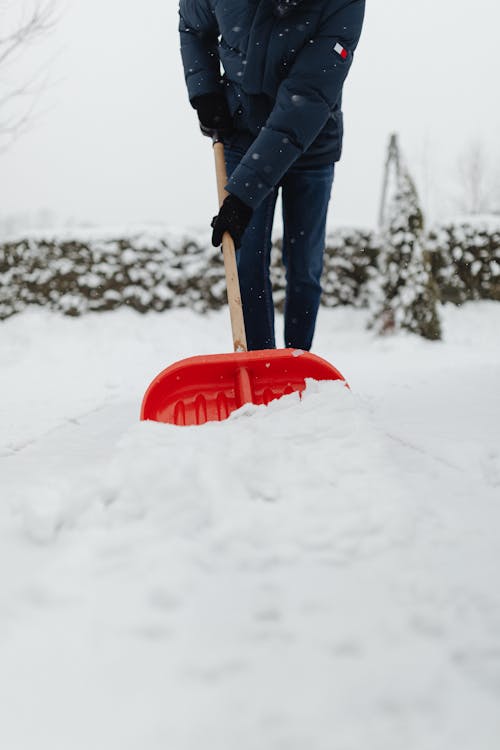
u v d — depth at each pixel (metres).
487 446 1.59
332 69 2.07
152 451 1.20
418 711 0.59
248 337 2.43
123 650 0.68
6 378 4.76
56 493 1.03
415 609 0.76
